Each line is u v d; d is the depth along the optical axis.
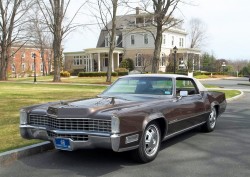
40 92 20.06
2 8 40.91
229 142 7.14
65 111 5.07
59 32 33.75
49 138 5.33
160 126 5.95
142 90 6.58
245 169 5.22
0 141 6.58
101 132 4.86
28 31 43.19
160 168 5.26
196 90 7.59
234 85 31.83
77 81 34.69
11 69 72.12
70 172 5.08
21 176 4.93
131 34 54.25
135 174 4.96
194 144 6.93
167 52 53.41
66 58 66.88
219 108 8.59
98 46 58.69
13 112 10.71
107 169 5.20
